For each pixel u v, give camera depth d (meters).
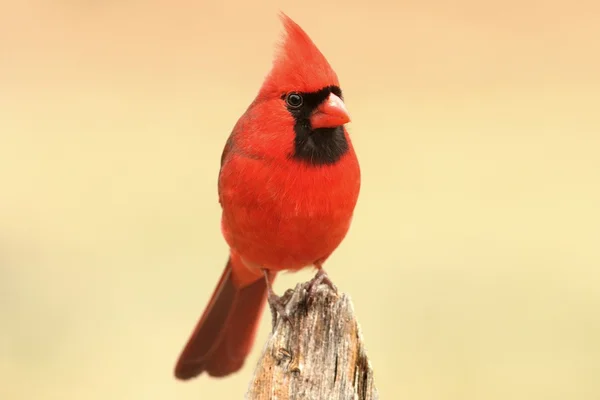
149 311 9.40
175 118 13.59
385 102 14.10
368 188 11.66
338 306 4.86
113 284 9.69
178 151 12.65
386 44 15.47
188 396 8.53
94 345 8.95
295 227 5.76
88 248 10.33
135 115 13.62
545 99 14.22
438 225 10.97
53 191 11.46
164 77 14.89
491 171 12.34
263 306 6.95
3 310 9.34
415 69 15.06
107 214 11.05
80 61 15.03
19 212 11.05
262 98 5.73
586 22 16.17
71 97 14.03
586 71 15.12
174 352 8.87
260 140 5.66
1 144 12.70
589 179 12.30
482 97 14.38
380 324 9.09
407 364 8.58
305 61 5.62
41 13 15.86
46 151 12.41
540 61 15.28
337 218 5.80
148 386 8.61
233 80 14.70
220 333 6.94
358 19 15.96
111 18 15.95
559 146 13.06
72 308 9.40
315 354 4.81
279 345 4.84
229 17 16.08
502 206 11.50
